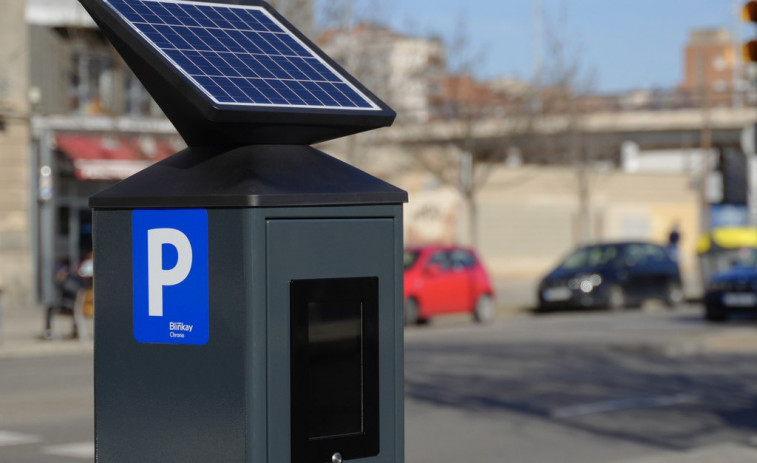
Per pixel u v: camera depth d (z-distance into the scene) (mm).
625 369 16953
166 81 3184
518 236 46250
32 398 13445
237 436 3049
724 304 26047
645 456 10195
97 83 31047
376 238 3266
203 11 3590
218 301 3080
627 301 31391
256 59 3455
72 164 30250
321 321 3160
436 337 22922
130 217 3234
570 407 13227
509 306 32281
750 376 16078
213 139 3312
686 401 13742
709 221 56125
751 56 8992
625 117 62812
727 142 65250
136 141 31031
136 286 3229
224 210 3070
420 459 10070
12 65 29125
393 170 42125
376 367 3266
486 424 12031
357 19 33312
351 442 3211
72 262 31188
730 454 9398
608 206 50969
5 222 28984
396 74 38844
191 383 3133
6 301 28844
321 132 3291
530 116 40781
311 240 3135
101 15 3293
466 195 38469
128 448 3250
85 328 20812
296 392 3100
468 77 40438
